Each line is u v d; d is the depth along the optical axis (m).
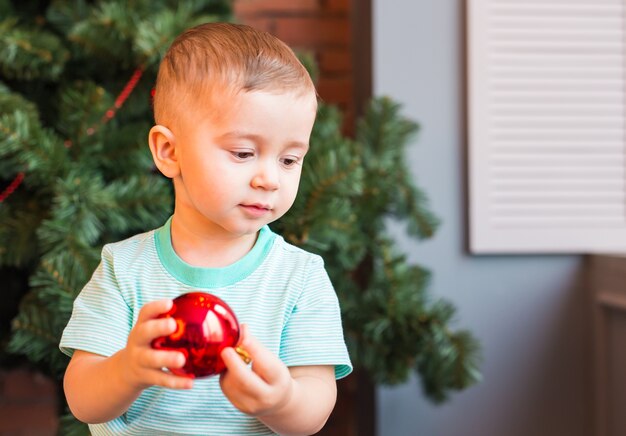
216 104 0.72
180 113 0.75
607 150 1.74
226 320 0.64
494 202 1.73
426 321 1.38
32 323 1.18
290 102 0.73
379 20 1.72
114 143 1.31
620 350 1.64
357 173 1.30
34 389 1.96
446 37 1.74
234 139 0.72
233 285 0.80
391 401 1.71
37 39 1.31
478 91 1.72
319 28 2.03
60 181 1.21
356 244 1.34
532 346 1.74
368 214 1.44
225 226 0.74
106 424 0.79
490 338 1.74
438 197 1.73
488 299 1.74
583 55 1.74
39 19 1.45
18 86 1.42
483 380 1.73
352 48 1.98
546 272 1.75
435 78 1.73
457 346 1.39
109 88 1.41
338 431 2.02
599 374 1.71
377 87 1.72
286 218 1.27
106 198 1.22
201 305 0.64
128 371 0.64
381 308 1.38
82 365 0.76
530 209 1.73
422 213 1.50
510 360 1.74
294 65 0.76
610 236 1.74
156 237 0.84
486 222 1.72
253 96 0.71
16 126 1.22
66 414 1.23
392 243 1.50
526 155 1.73
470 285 1.74
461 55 1.74
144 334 0.62
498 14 1.72
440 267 1.73
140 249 0.83
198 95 0.73
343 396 2.03
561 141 1.74
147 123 1.37
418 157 1.73
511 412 1.74
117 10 1.31
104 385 0.68
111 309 0.79
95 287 0.81
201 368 0.63
